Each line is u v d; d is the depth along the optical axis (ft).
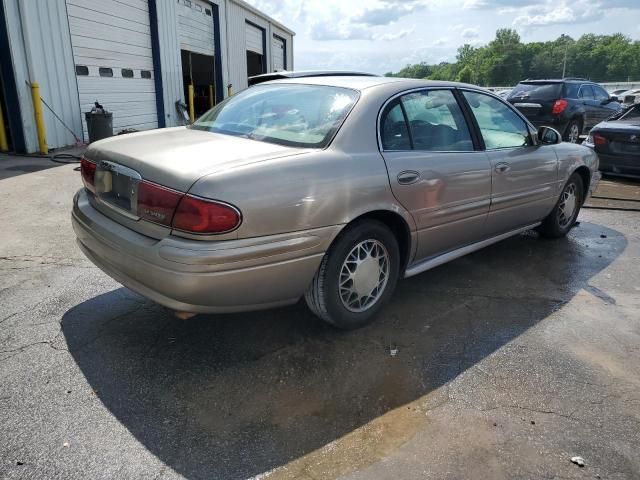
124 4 37.29
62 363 8.91
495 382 8.77
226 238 7.82
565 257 15.10
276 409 7.93
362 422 7.70
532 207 14.49
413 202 10.42
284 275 8.57
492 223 13.08
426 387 8.59
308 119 10.11
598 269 14.17
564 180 15.58
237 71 61.05
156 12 41.19
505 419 7.82
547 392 8.52
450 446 7.22
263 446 7.14
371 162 9.64
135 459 6.80
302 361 9.25
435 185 10.83
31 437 7.11
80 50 32.53
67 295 11.53
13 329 9.97
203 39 51.93
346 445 7.21
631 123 26.43
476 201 12.10
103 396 8.07
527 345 10.02
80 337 9.78
